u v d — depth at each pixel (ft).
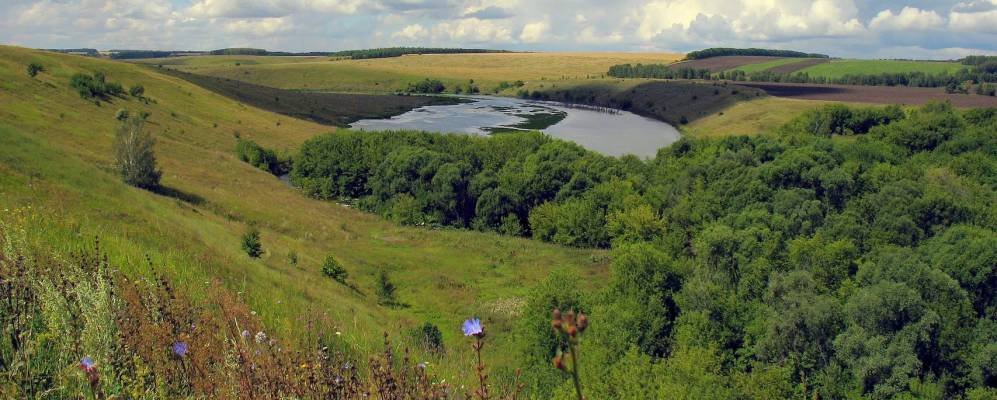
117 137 154.51
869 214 152.97
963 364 92.94
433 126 398.83
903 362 86.38
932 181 169.17
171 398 16.12
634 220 168.96
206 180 194.18
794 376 93.25
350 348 29.48
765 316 102.73
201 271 46.03
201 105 345.51
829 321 94.73
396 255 160.76
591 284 147.84
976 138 212.84
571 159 218.18
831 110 302.04
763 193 169.58
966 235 122.72
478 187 209.26
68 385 15.42
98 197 81.15
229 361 17.30
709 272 122.93
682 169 212.64
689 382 81.76
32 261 21.42
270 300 38.45
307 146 252.01
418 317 114.62
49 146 95.55
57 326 17.44
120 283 23.38
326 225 180.24
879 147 215.72
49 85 255.09
